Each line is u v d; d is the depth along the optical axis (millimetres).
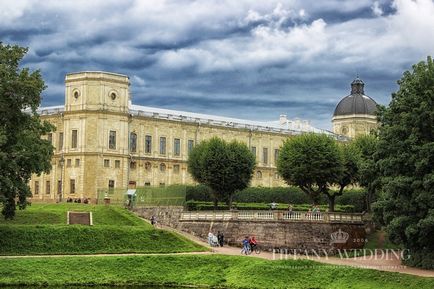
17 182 88750
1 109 83938
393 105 83938
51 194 154125
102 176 148750
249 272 76812
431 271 75125
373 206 82938
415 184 77625
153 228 95812
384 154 84125
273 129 183375
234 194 141750
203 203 122312
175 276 78312
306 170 114625
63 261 80062
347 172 116938
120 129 152500
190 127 166500
